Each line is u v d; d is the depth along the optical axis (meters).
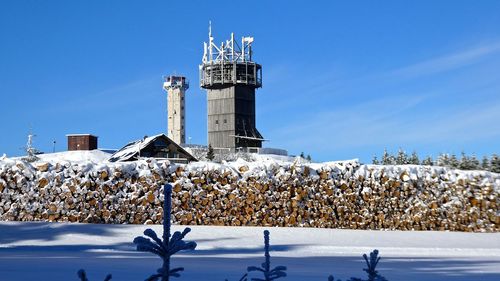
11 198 20.28
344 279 9.38
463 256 15.90
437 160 53.31
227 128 73.62
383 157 64.00
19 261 11.32
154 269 10.40
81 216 20.61
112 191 21.17
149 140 36.53
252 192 22.48
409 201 24.08
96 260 12.19
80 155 49.75
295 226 22.64
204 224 21.91
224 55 74.81
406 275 10.66
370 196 23.72
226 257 14.24
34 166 20.78
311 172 23.36
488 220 24.47
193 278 9.14
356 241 18.75
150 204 21.42
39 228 18.36
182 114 117.94
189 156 38.31
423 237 20.64
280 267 3.58
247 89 75.06
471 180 24.83
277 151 67.56
